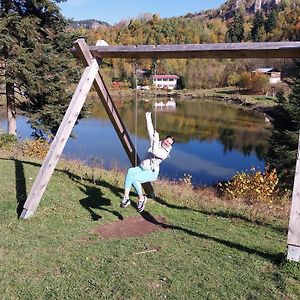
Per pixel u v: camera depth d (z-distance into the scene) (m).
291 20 122.44
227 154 31.89
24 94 20.00
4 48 18.31
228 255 6.20
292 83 20.62
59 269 5.43
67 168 12.19
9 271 5.26
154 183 11.95
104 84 8.30
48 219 7.36
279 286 5.19
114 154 27.77
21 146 17.73
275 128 21.00
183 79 84.31
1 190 8.55
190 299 4.81
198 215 8.65
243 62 88.38
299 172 5.82
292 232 5.79
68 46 20.08
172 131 41.25
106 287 4.97
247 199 12.49
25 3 19.59
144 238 6.80
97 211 8.16
